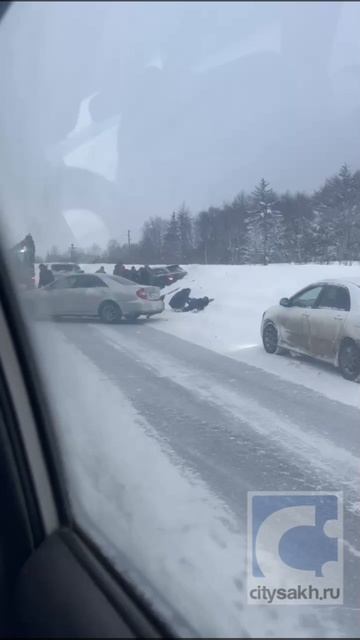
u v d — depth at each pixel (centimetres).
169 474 338
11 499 278
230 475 345
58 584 239
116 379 416
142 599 229
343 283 436
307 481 350
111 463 336
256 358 449
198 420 405
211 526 291
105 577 242
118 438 361
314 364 447
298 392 429
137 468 337
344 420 410
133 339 444
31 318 346
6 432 290
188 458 359
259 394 430
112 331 433
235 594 247
